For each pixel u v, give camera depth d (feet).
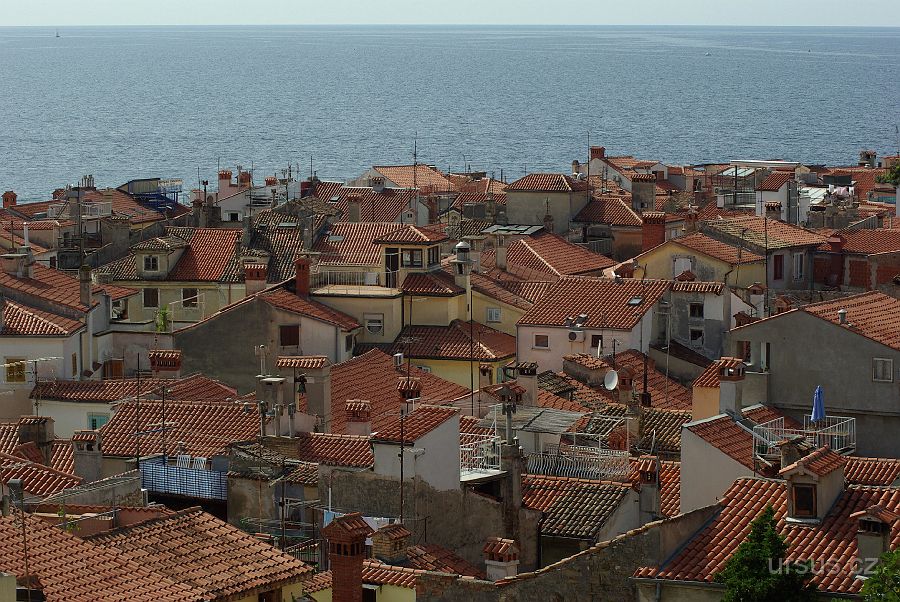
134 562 236.43
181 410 353.10
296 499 303.48
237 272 630.74
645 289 523.29
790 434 329.11
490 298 553.64
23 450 351.25
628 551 234.38
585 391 450.71
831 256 595.88
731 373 360.07
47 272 538.47
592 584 235.61
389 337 528.63
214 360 488.44
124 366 531.09
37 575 222.69
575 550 302.66
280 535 301.22
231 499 308.81
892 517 230.48
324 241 607.37
